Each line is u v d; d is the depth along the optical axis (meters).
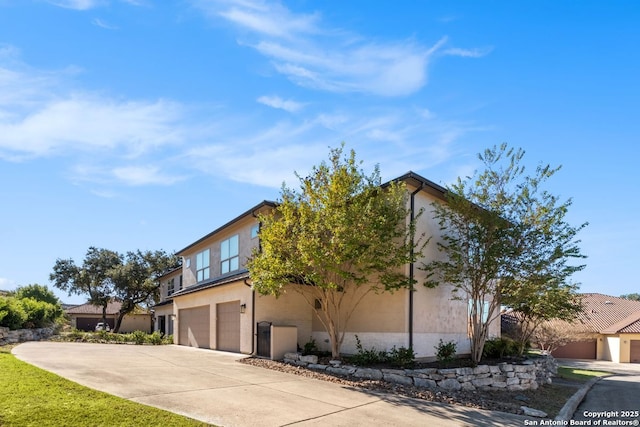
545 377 16.14
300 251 13.08
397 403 9.96
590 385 17.22
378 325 15.13
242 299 17.70
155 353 16.95
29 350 15.62
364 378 12.43
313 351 15.88
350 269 14.61
